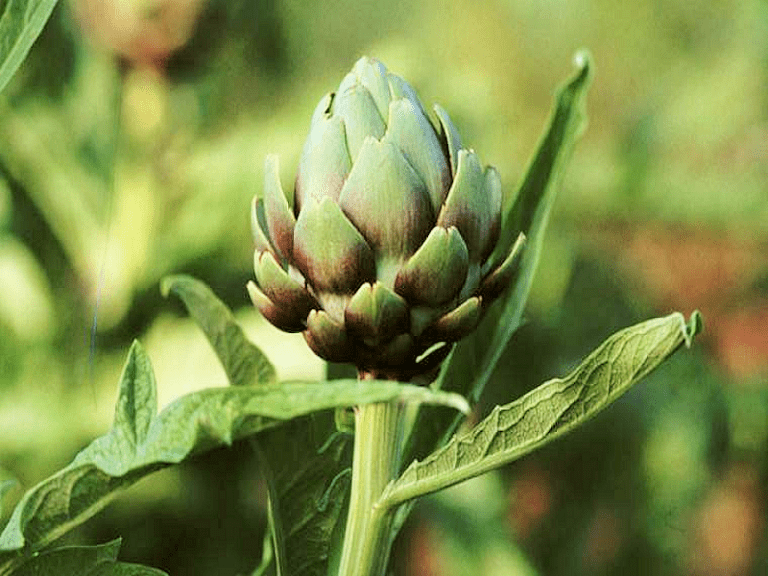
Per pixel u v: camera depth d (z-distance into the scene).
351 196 0.61
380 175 0.61
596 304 2.06
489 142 1.97
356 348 0.63
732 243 2.07
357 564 0.64
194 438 0.56
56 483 0.58
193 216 1.79
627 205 2.09
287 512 0.65
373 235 0.61
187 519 1.73
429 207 0.61
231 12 1.75
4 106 1.74
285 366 1.63
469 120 1.93
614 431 1.95
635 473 1.96
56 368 1.72
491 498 1.72
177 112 1.81
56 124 1.76
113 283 1.76
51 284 1.74
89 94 1.76
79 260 1.76
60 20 1.72
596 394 0.60
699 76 2.46
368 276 0.61
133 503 1.69
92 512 0.59
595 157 2.26
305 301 0.62
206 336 0.69
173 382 1.72
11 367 1.70
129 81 1.74
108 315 1.76
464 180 0.61
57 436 1.68
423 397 0.53
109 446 0.57
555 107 0.73
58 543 1.63
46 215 1.75
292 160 1.81
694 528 1.96
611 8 2.63
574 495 1.95
